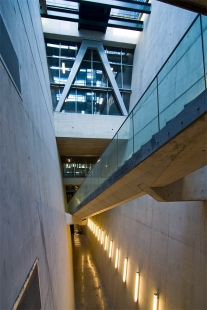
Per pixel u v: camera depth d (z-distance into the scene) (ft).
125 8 31.14
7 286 5.43
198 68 8.20
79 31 36.60
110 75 37.81
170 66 9.98
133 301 23.48
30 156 10.39
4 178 6.08
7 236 5.86
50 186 18.74
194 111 6.82
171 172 10.62
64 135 34.12
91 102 37.76
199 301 13.25
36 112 14.06
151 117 11.32
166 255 17.76
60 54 37.24
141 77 34.58
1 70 6.73
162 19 27.17
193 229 14.62
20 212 7.47
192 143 8.11
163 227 18.70
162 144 8.45
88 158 48.96
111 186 15.80
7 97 7.17
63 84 36.73
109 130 35.63
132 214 26.81
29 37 13.52
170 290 16.60
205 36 7.79
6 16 7.86
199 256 13.76
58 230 21.49
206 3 6.46
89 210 27.99
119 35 38.06
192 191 13.08
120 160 15.03
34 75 14.64
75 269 44.83
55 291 13.67
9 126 7.09
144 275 21.56
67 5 33.19
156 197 12.85
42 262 10.62
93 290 35.76
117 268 31.01
